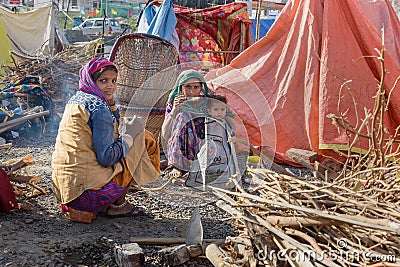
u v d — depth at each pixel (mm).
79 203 4039
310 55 6324
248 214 3025
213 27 10516
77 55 13000
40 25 17922
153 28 9320
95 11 32406
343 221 2521
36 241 3709
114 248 3477
